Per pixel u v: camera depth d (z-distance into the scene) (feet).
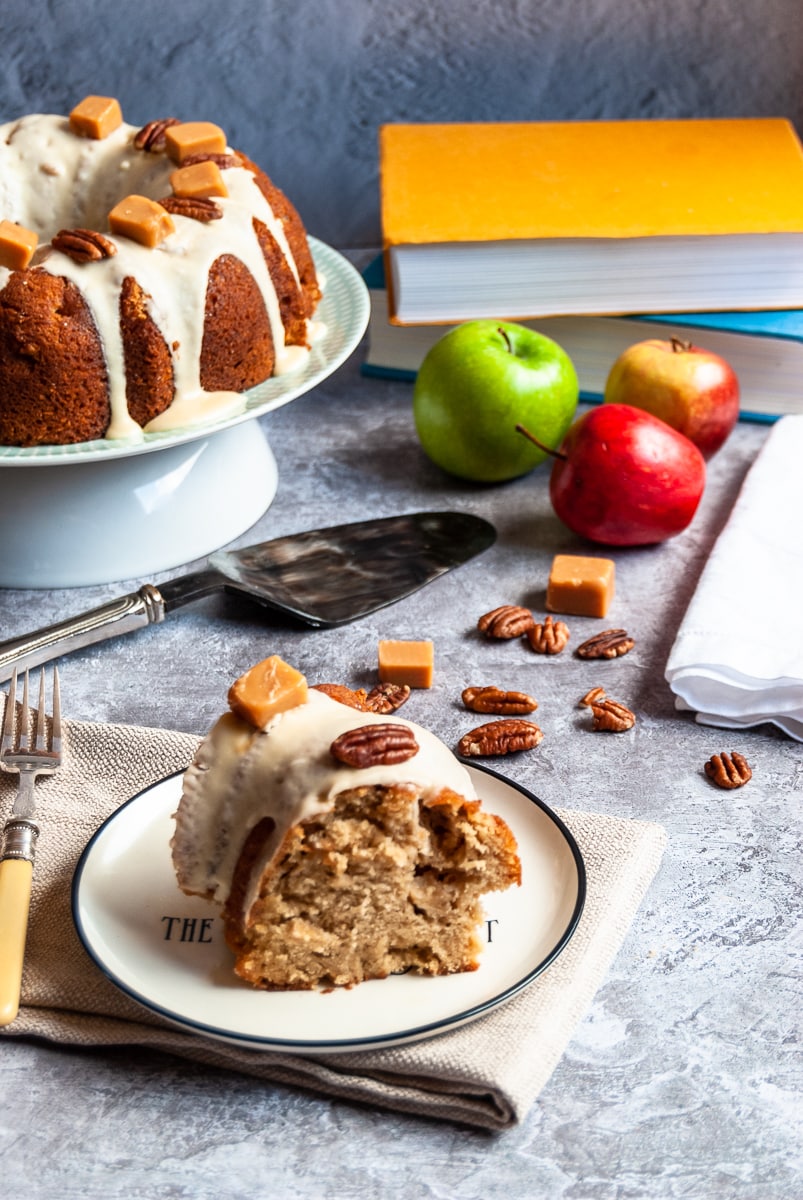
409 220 4.19
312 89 4.80
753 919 3.21
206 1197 2.91
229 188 3.84
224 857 3.06
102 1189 2.91
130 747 3.36
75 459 3.60
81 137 3.98
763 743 3.51
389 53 4.77
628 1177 2.92
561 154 4.50
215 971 3.05
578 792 3.41
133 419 3.72
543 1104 2.99
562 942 3.03
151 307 3.67
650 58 4.82
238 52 4.74
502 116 4.87
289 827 2.99
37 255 3.68
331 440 4.27
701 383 4.05
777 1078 3.02
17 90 4.75
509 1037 2.98
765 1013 3.09
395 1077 2.97
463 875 3.03
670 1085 3.01
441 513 4.00
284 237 3.89
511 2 4.73
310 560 3.85
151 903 3.11
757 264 4.20
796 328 4.21
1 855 3.19
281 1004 3.02
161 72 4.75
